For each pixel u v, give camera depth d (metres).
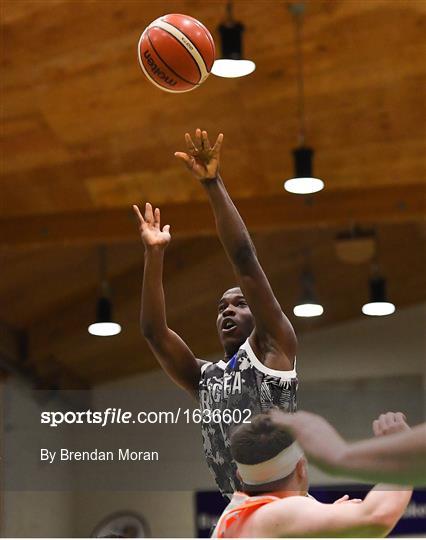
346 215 10.21
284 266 11.95
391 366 11.53
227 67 7.60
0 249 10.80
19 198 10.70
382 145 9.66
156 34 4.08
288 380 3.37
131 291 12.02
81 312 12.07
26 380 11.81
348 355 11.54
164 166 10.09
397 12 8.19
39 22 8.24
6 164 10.20
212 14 8.12
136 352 11.94
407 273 11.62
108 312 11.32
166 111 9.34
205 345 11.32
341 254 11.67
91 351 11.83
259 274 3.39
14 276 11.88
